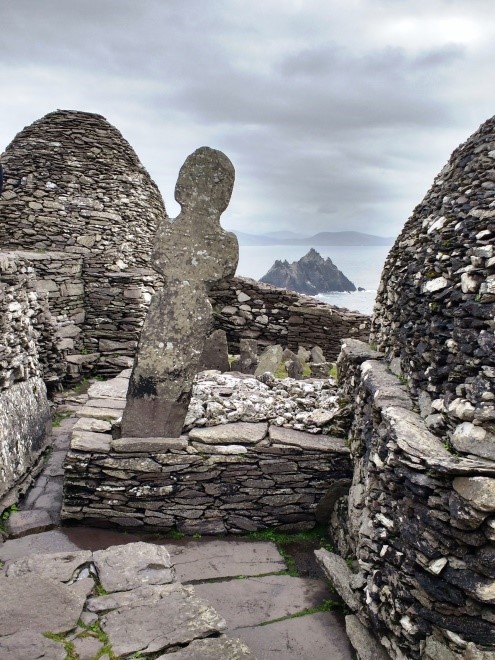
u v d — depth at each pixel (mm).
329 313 11391
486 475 2830
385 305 5828
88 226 11906
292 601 4012
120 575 3221
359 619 3662
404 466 3236
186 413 5246
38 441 6336
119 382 7094
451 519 2861
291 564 4590
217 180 5484
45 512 5184
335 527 4895
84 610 2893
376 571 3486
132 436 5133
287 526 5086
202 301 5352
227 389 6309
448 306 3703
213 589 4141
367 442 4465
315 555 4465
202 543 4879
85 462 4938
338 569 4113
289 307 11586
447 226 4156
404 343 4645
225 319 11781
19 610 2809
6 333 5863
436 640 2914
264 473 5047
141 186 12891
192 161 5457
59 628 2715
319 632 3676
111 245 12016
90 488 4957
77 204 11898
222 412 5512
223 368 8297
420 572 3053
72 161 12000
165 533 4992
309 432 5355
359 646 3465
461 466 2865
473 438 3039
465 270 3602
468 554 2820
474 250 3539
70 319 11047
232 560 4594
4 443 5246
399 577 3205
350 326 11367
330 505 5094
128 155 12727
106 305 11414
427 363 3963
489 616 2734
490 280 3340
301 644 3555
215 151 5477
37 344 8086
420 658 2994
